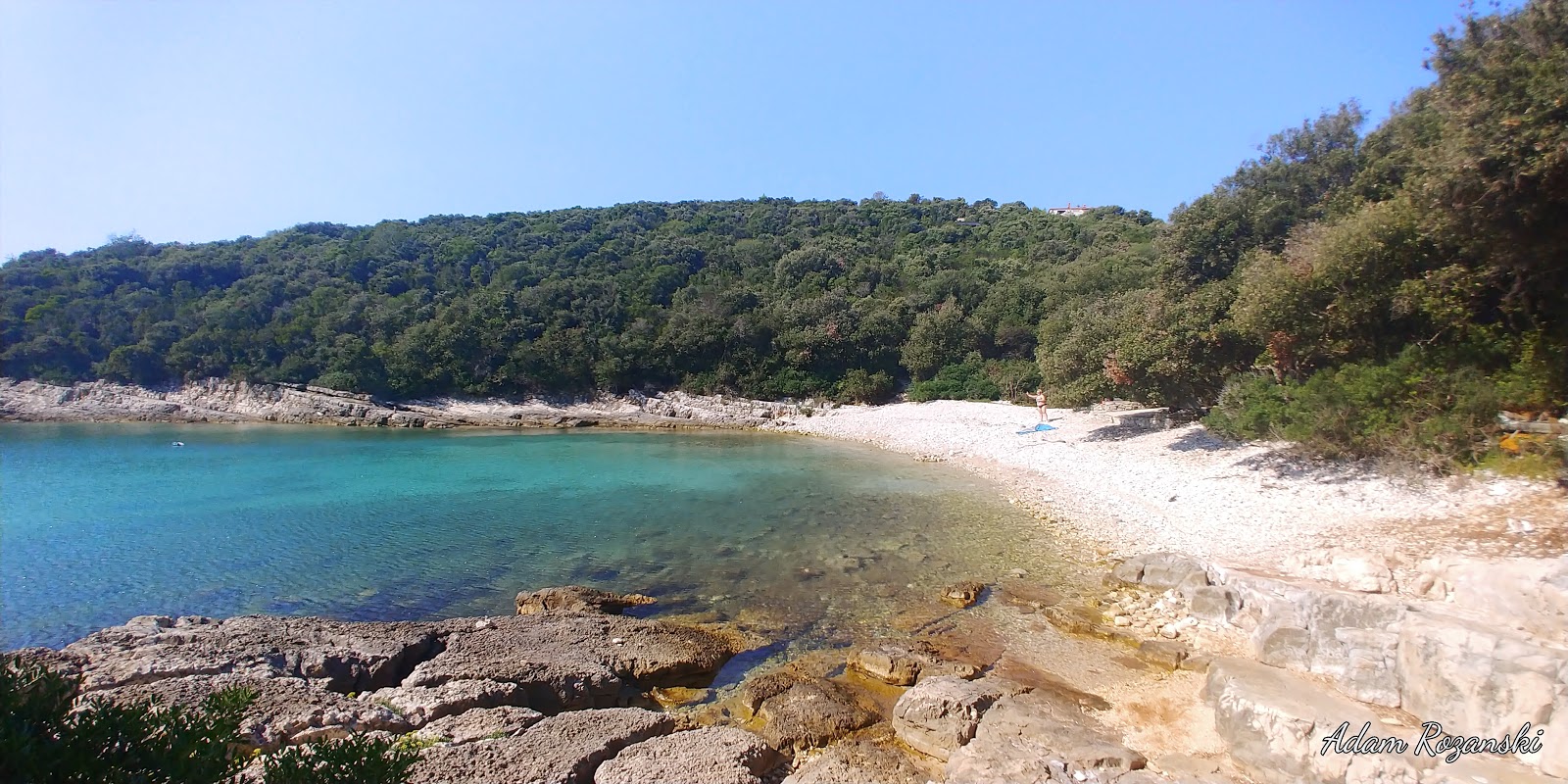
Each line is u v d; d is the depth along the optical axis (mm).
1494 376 15617
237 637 11008
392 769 4535
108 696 8773
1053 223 85000
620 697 10602
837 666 11547
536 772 7621
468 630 12242
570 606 13891
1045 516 20906
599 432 47812
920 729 9180
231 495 25156
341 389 53562
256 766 7309
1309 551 13164
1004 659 11508
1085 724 9078
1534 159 12281
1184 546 16344
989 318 57969
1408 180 17109
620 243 75750
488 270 68688
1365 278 17734
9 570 16438
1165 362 25984
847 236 81938
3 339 53781
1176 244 29516
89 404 53344
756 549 18156
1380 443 17109
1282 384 22172
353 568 16656
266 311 58625
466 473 30062
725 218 88500
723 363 58281
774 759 8867
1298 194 27531
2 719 3568
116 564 16953
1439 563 10789
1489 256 15062
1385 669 8914
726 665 11719
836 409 53125
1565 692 7137
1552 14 13289
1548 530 11977
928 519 21094
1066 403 32188
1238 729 8383
